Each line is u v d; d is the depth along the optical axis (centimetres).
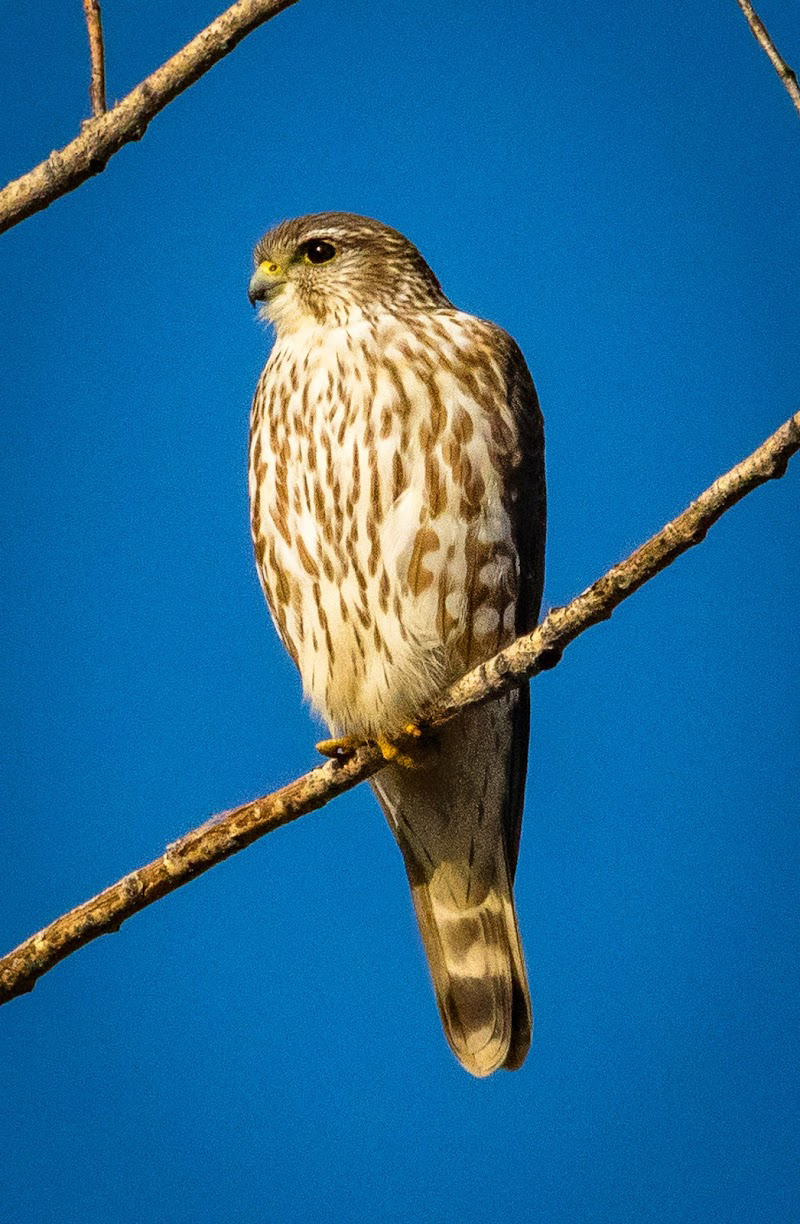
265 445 1100
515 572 1073
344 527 1059
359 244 1130
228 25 659
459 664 1065
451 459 1052
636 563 762
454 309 1145
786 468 699
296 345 1122
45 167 680
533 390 1130
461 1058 1148
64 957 854
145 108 669
